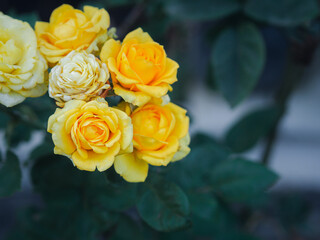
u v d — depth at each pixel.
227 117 1.40
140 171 0.48
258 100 1.43
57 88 0.46
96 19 0.49
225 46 0.62
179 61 0.96
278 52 1.38
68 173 0.57
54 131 0.45
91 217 0.57
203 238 0.77
